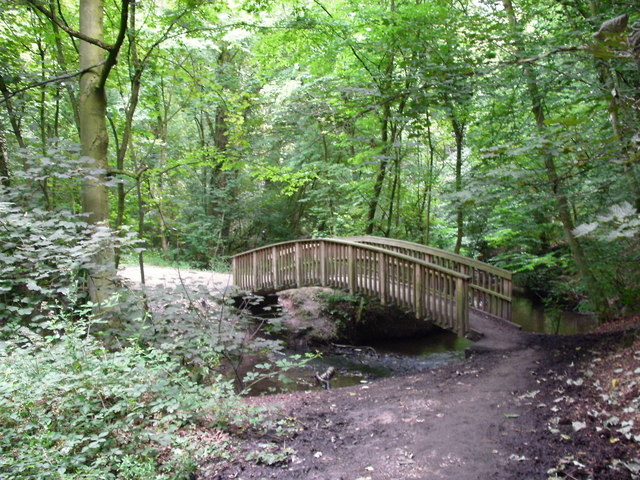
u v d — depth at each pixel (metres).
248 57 15.04
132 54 6.82
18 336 3.88
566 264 8.56
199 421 3.48
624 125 2.73
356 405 4.38
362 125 9.88
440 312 7.01
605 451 2.85
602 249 6.43
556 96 5.62
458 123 9.56
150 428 3.20
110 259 5.16
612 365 4.36
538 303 12.36
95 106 5.41
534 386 4.42
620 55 1.71
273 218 17.91
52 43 6.28
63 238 4.18
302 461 3.02
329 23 7.49
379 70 8.00
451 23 5.04
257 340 5.32
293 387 6.78
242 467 2.88
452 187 9.77
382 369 7.93
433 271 7.07
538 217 8.38
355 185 11.04
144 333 4.68
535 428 3.38
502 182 3.32
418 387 4.97
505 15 5.38
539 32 5.55
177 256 16.89
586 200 4.57
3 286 4.01
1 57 5.50
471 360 5.91
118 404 3.00
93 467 2.53
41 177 4.48
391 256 7.50
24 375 3.04
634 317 6.64
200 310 5.31
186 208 16.30
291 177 8.84
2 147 5.70
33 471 2.41
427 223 11.93
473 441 3.26
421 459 3.03
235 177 17.28
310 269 9.12
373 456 3.10
